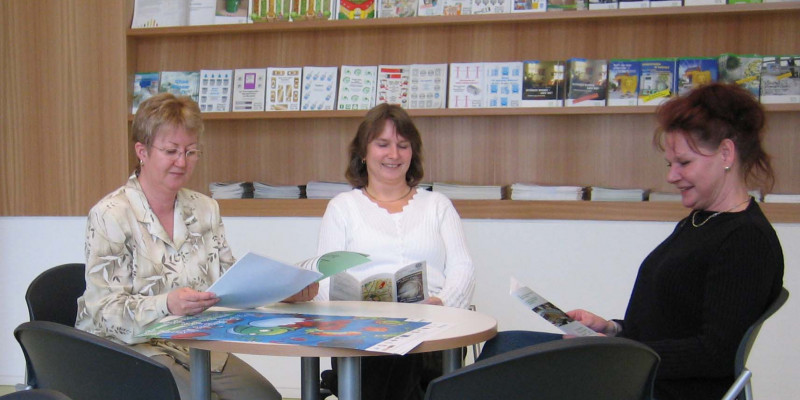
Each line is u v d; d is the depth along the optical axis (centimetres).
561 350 120
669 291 179
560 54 370
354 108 369
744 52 353
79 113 387
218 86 383
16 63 391
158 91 387
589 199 355
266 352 152
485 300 355
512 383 122
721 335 164
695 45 358
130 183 218
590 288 346
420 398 239
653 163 365
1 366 399
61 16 386
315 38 392
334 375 249
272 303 192
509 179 379
